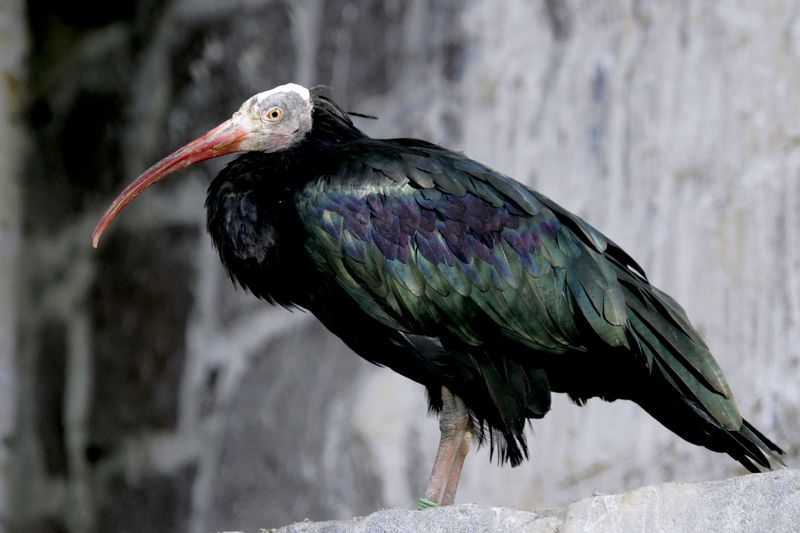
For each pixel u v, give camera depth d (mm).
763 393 13570
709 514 8891
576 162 14414
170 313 16031
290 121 12102
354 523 9555
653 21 14445
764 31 14172
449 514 9359
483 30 14859
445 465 11352
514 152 14562
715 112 14141
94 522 16203
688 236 13992
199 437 15539
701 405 10742
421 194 11266
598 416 13875
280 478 14719
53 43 17297
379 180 11344
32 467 16688
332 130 12164
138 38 16797
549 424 13992
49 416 16609
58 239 16938
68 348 16641
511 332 11062
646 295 10977
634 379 11141
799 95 13961
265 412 15023
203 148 12164
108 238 16547
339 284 11336
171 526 15586
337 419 14453
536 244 11062
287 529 9758
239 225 11695
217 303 15734
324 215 11312
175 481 15625
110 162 16766
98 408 16359
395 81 15070
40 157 17125
